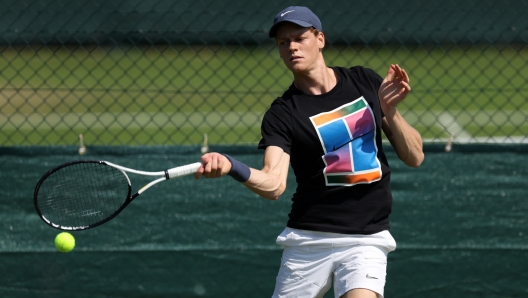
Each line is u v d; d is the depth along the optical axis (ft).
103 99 138.31
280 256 50.72
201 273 50.65
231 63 163.12
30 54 168.86
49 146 50.11
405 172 50.83
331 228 35.91
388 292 50.65
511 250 50.55
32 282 50.29
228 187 50.72
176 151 50.88
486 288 50.60
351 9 140.26
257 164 51.49
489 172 50.72
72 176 50.01
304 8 35.81
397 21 141.38
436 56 160.66
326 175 35.68
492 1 126.52
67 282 50.34
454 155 50.83
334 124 35.40
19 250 50.06
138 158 50.70
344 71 37.17
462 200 50.65
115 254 50.37
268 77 151.12
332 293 51.96
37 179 50.06
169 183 50.65
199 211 50.72
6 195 50.01
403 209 50.70
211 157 31.35
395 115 35.53
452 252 50.65
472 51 161.89
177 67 161.99
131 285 50.47
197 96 140.26
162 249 50.52
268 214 50.78
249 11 146.51
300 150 35.88
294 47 35.14
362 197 35.96
